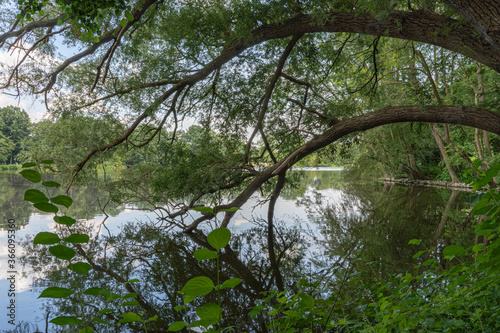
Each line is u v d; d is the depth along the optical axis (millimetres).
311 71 9062
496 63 4961
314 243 6164
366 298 2643
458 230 6441
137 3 6059
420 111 6566
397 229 7000
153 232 7309
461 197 11773
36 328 2809
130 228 7660
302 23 6586
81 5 4715
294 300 2107
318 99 8945
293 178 9531
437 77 14070
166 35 7621
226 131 8773
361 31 6016
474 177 1505
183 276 4422
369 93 10258
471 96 12266
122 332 2799
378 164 19000
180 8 7484
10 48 7148
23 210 9492
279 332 2074
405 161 19484
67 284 4039
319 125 8359
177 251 5766
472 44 5082
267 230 7516
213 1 7590
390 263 4406
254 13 6688
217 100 8641
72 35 6656
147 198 8648
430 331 1654
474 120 6168
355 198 12930
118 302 3533
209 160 8031
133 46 7613
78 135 7395
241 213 9938
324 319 2105
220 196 8508
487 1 3727
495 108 8898
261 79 8602
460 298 1889
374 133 15789
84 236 949
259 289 3881
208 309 1016
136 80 7312
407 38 5645
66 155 7387
